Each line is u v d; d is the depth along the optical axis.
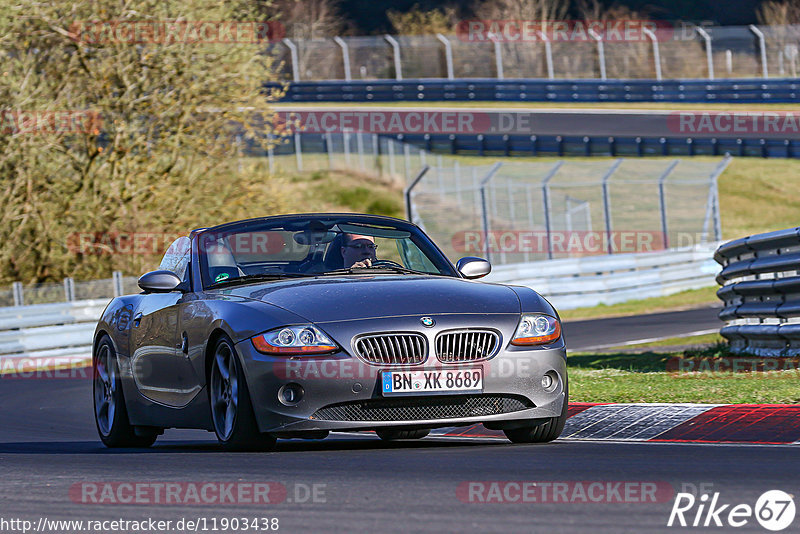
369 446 24.12
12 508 16.55
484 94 193.88
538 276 90.06
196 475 19.00
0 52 85.31
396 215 145.00
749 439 22.66
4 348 69.44
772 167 154.38
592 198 137.75
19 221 88.25
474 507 15.19
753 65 191.50
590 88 188.62
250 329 22.11
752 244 38.41
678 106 182.00
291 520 14.74
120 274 75.88
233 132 93.75
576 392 30.27
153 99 89.69
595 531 13.47
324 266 25.58
